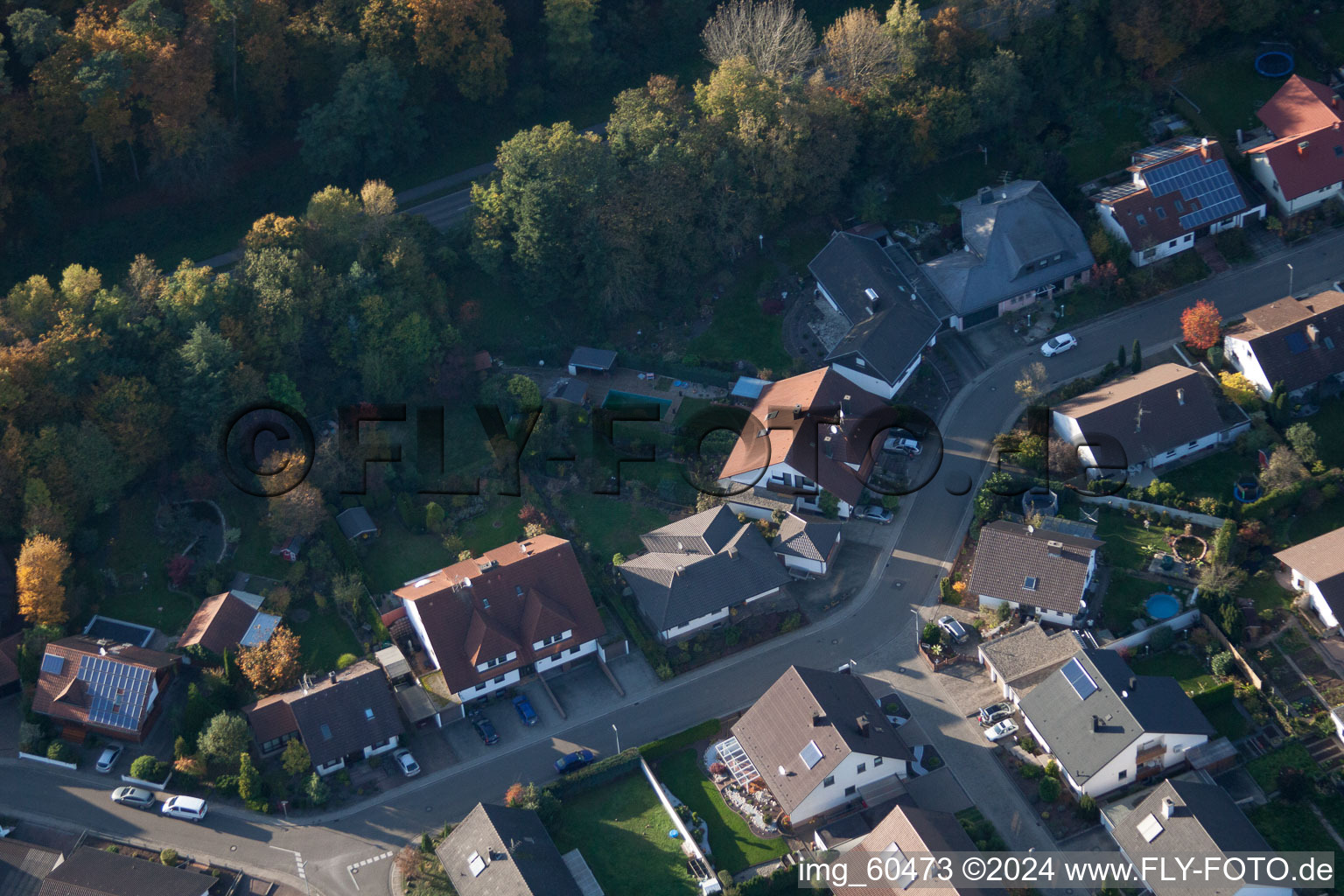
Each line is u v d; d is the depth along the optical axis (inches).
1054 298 5959.6
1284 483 5073.8
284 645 4685.0
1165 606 4803.2
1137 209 5964.6
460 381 5585.6
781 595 5054.1
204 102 5708.7
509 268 5841.5
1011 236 5910.4
